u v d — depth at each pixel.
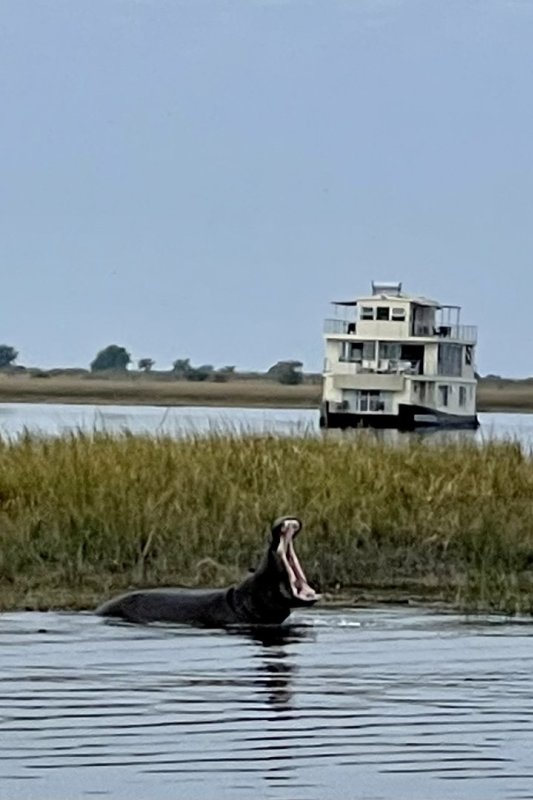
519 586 22.17
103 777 12.89
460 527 24.41
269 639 18.41
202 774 12.94
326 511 24.41
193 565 22.77
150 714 14.73
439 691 15.73
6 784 12.68
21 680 16.05
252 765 13.20
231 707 15.02
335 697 15.46
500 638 18.56
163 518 23.75
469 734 14.15
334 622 19.59
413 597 21.39
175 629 18.98
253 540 23.62
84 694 15.47
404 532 24.47
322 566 23.09
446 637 18.58
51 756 13.41
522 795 12.51
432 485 25.62
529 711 14.95
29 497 24.75
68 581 21.88
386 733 14.16
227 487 25.11
